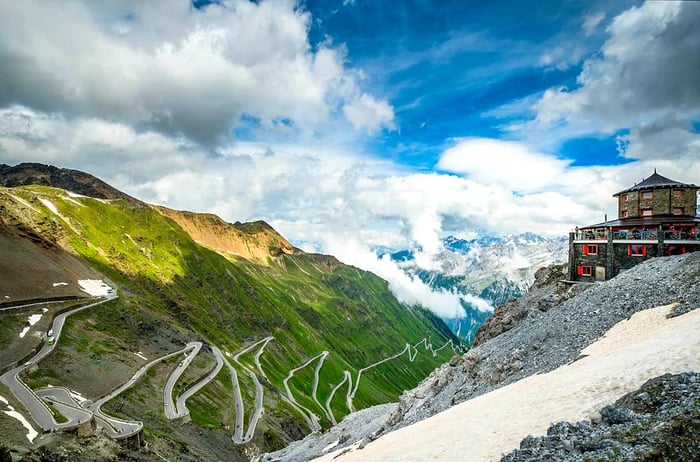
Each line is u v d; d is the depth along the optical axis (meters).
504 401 35.69
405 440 39.66
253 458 141.00
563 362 45.97
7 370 112.56
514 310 88.38
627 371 28.06
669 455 17.73
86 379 130.38
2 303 158.12
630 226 80.62
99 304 196.50
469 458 25.42
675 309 42.94
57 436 72.06
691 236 67.81
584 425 23.23
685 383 23.03
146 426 116.12
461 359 75.94
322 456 81.00
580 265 78.81
